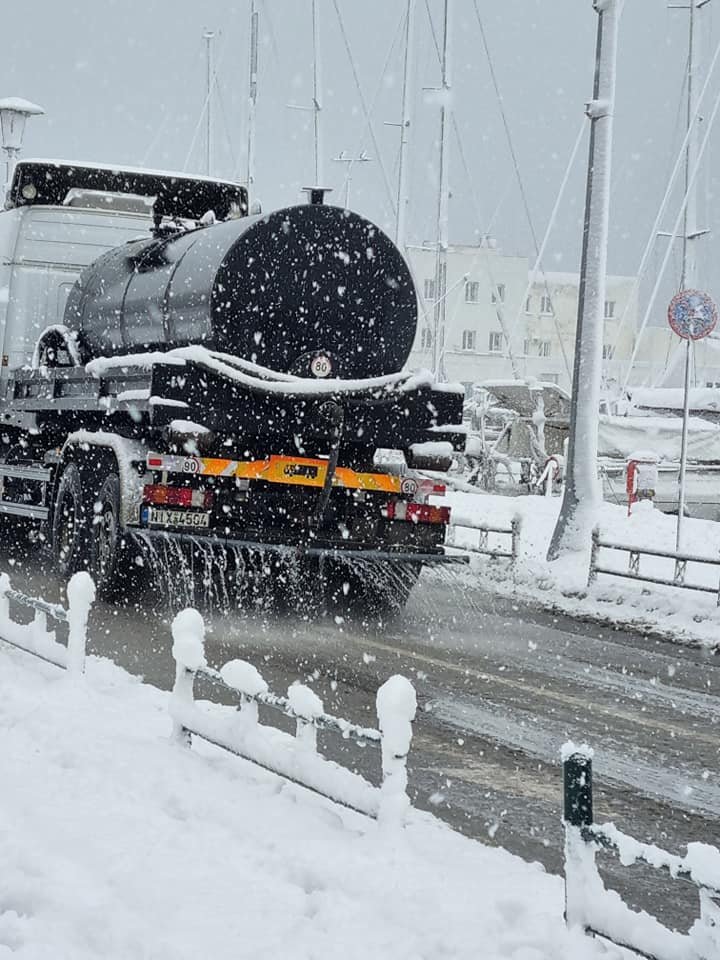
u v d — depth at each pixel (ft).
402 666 39.60
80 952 15.87
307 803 22.66
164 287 48.57
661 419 119.96
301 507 46.65
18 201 60.90
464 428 48.08
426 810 24.66
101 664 34.42
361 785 21.22
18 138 94.17
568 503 62.49
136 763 24.57
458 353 337.31
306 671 37.96
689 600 52.49
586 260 61.67
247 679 24.16
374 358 47.85
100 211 60.13
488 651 43.21
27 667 34.22
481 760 28.66
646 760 29.40
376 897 18.12
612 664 41.88
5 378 59.00
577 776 16.78
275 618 47.60
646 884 21.38
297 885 18.75
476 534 77.51
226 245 46.11
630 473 98.07
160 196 61.41
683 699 36.63
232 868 19.10
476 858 20.54
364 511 47.80
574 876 16.75
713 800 26.30
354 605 50.62
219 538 45.47
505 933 16.90
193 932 16.67
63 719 27.86
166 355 44.78
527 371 339.98
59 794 22.34
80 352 55.06
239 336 46.26
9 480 57.98
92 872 18.61
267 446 46.01
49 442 56.85
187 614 26.30
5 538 59.11
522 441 124.47
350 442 47.37
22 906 17.51
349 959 15.99
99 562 47.98
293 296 46.73
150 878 18.44
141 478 45.93
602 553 68.80
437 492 48.37
